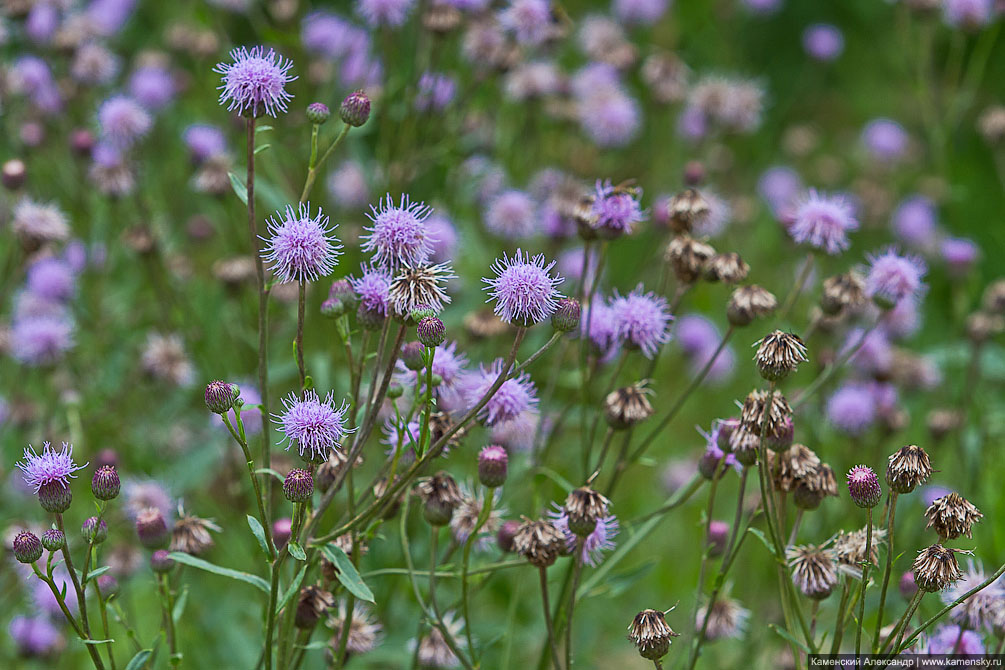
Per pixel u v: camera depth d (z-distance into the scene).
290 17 7.68
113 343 7.43
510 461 5.92
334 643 4.65
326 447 3.96
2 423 6.57
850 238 10.18
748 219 9.53
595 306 5.04
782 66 12.41
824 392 6.46
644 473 7.88
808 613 5.98
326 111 4.30
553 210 7.08
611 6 10.45
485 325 5.81
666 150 9.83
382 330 4.13
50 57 8.16
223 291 6.98
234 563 6.37
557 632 5.01
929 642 4.64
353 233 6.95
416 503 5.68
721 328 8.96
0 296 6.97
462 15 7.31
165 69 8.73
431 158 7.17
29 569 5.43
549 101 8.41
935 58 11.26
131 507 5.62
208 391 3.79
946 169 9.30
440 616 4.37
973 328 6.88
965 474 6.53
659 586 7.24
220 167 7.08
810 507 4.40
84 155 7.18
